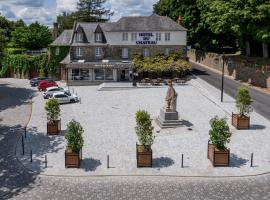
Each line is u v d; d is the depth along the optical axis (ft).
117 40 228.02
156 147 101.40
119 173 84.84
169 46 227.61
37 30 333.21
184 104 153.48
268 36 183.01
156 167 87.97
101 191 76.48
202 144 103.65
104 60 226.79
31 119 135.03
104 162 91.30
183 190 76.79
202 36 273.13
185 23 266.16
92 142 106.63
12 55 269.03
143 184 79.66
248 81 199.52
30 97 184.55
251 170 85.81
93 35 231.09
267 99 160.04
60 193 75.66
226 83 200.34
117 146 103.14
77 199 73.05
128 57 229.45
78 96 180.96
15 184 79.92
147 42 227.20
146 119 87.51
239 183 79.87
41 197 73.87
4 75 273.95
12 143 107.04
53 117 114.52
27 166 89.25
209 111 141.08
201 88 186.80
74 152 87.66
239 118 115.34
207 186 78.48
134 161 91.86
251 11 182.91
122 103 161.27
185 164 89.51
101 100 169.27
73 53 229.66
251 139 106.73
